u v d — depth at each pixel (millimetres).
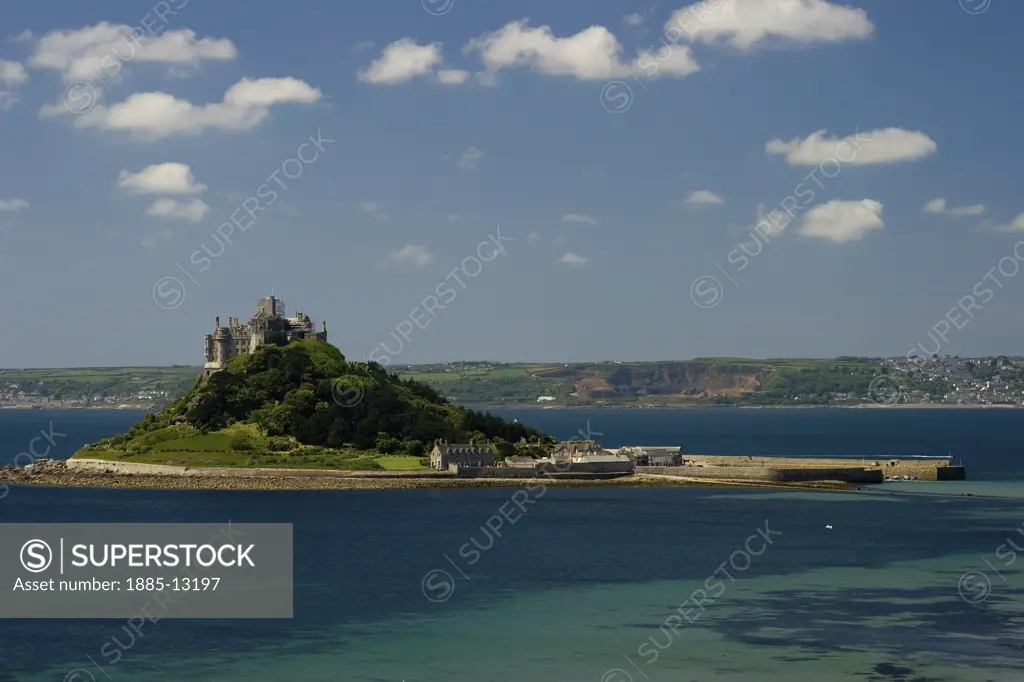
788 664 143500
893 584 187750
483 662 145125
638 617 167000
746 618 165875
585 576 196000
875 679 137750
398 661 146000
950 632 157625
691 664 143750
